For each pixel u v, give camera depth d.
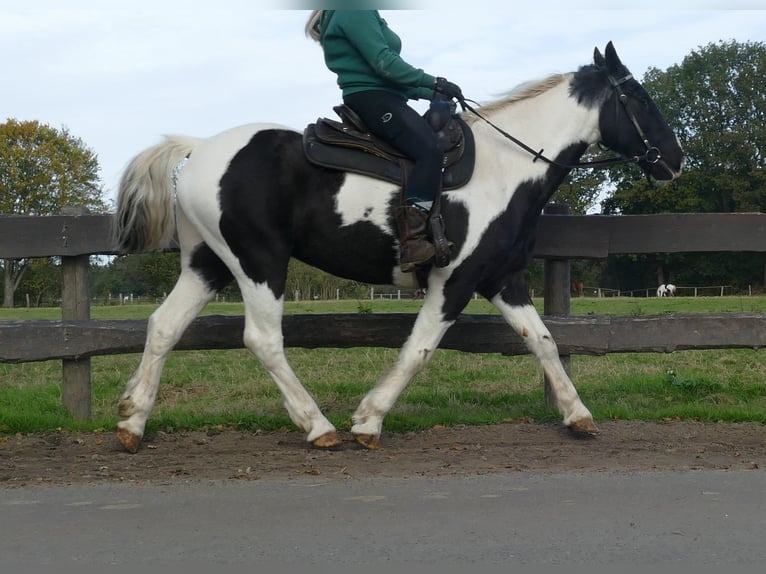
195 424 6.65
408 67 5.61
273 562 3.51
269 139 5.73
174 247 6.71
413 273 5.90
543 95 6.17
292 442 6.14
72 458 5.61
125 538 3.83
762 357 11.60
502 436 6.30
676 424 6.70
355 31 5.60
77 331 6.97
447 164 5.71
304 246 5.83
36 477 5.04
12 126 66.88
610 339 7.12
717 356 11.70
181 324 5.96
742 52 63.75
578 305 26.88
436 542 3.74
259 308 5.73
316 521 4.06
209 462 5.45
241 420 6.73
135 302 35.59
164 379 9.98
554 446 5.93
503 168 5.96
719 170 61.59
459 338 7.08
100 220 7.05
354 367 11.09
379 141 5.73
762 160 61.12
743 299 34.38
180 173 5.82
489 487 4.71
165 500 4.47
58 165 66.94
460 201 5.73
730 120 63.25
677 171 6.31
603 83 6.23
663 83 64.25
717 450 5.78
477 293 6.27
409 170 5.68
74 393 7.15
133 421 5.80
